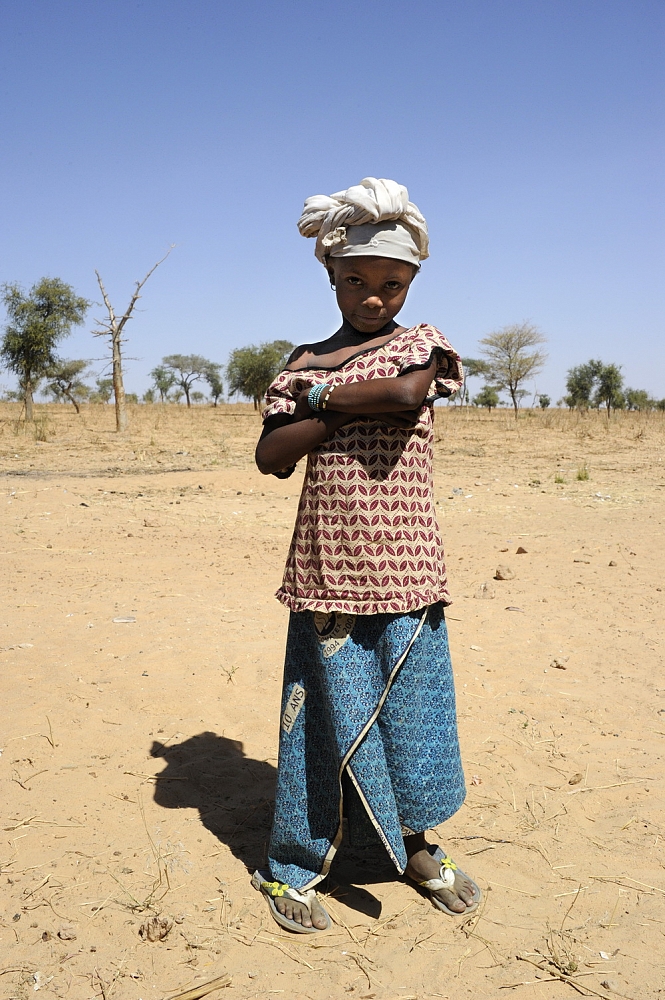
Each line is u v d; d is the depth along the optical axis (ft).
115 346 85.51
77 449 68.33
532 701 14.80
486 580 23.85
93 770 12.12
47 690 14.83
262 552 27.68
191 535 30.25
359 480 8.22
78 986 7.79
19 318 108.99
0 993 7.64
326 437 8.23
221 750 12.91
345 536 8.27
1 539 28.12
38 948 8.27
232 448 71.36
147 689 14.93
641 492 42.52
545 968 8.11
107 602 20.77
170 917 8.80
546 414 154.81
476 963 8.22
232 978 7.95
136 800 11.34
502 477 49.55
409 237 8.23
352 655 8.42
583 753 12.85
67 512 34.01
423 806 8.67
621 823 10.86
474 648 17.52
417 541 8.39
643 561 26.07
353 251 8.09
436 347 8.17
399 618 8.39
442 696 8.79
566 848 10.28
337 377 8.28
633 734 13.58
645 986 7.89
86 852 10.02
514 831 10.67
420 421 8.36
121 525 31.78
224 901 9.14
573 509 36.91
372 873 9.86
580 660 16.97
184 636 18.01
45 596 21.25
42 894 9.16
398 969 8.13
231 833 10.57
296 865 9.09
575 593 22.24
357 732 8.27
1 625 18.57
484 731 13.56
